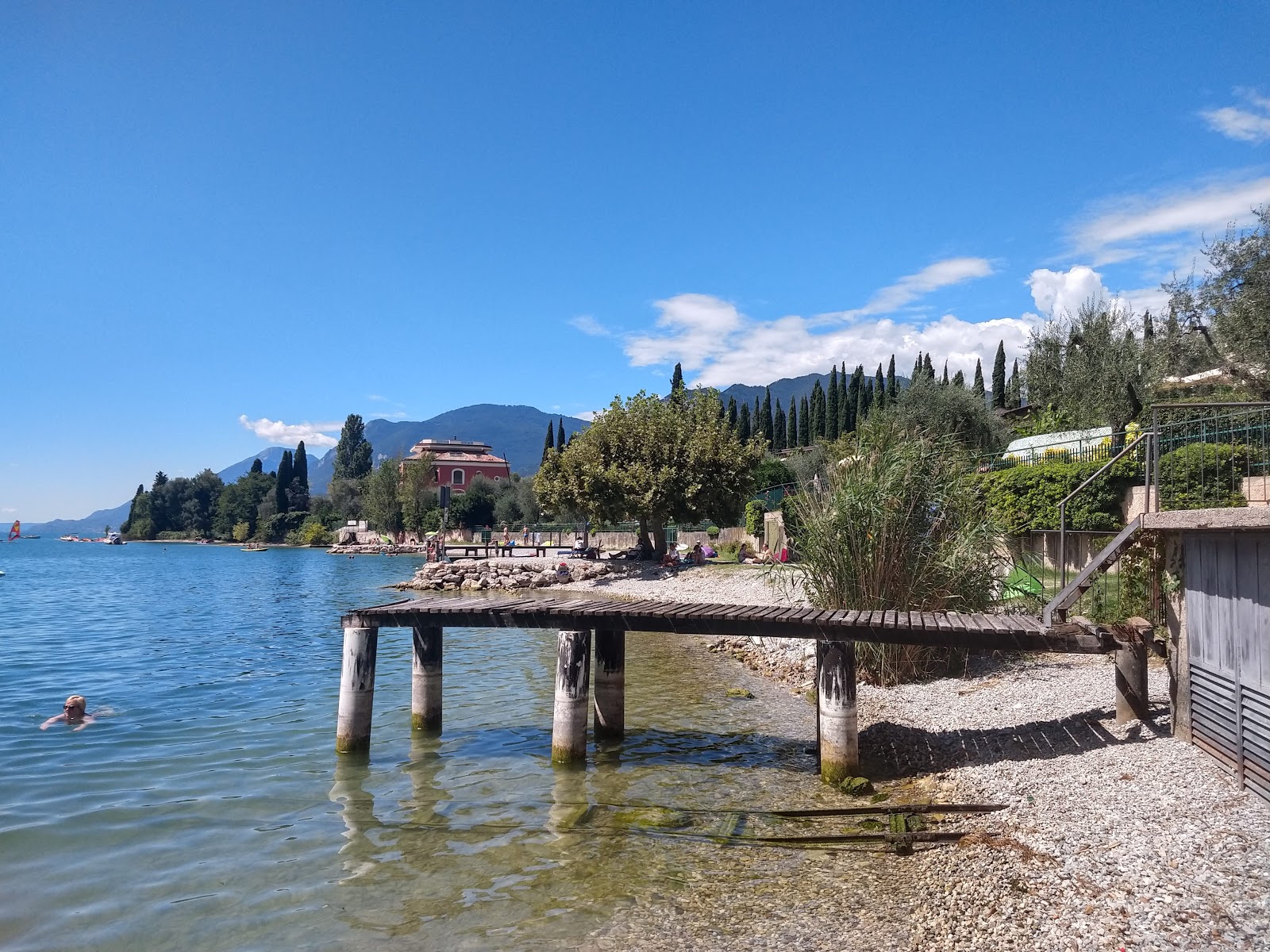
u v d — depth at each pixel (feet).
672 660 66.39
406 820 29.71
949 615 36.76
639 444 129.90
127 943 20.84
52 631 87.56
